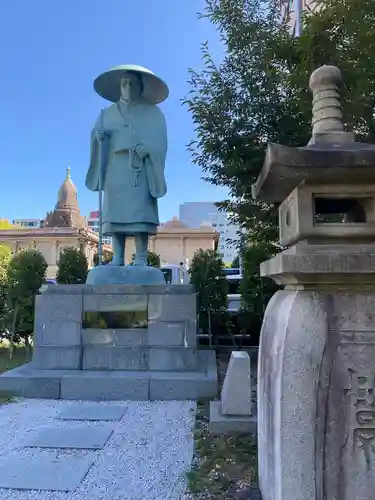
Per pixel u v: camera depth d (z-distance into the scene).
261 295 8.63
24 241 29.67
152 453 3.95
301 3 8.39
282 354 2.36
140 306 6.32
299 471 2.29
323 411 2.30
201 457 3.86
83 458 3.83
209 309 9.48
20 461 3.76
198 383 5.78
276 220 7.28
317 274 2.33
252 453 3.89
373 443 2.28
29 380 5.86
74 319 6.33
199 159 7.22
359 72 4.66
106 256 22.88
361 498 2.25
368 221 2.52
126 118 7.40
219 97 6.84
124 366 6.25
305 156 2.25
